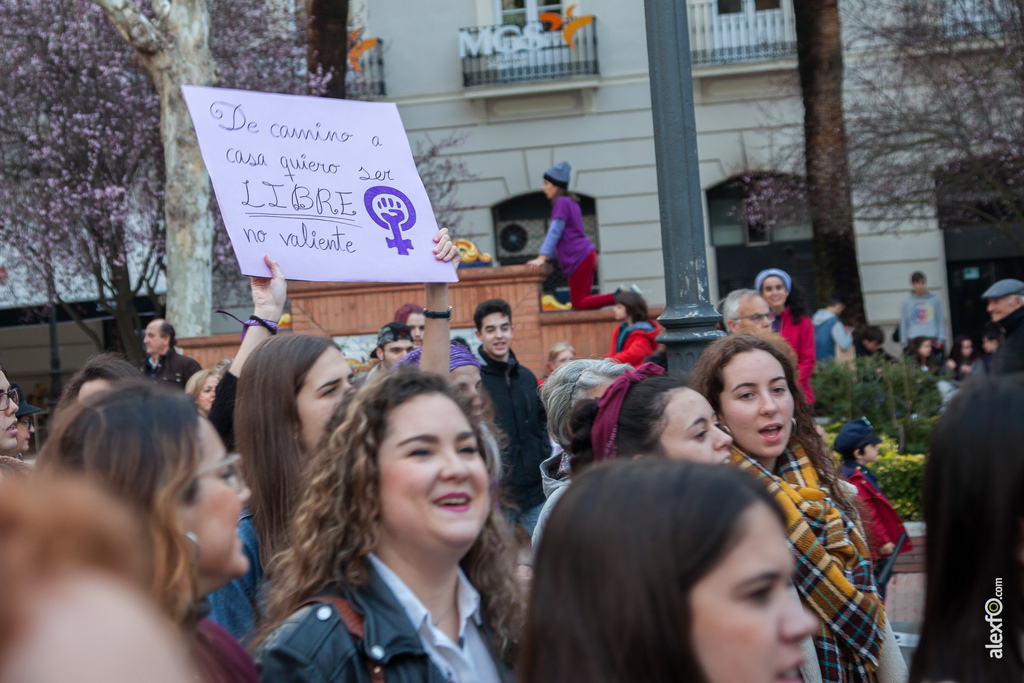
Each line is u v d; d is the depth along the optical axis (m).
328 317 8.95
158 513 1.53
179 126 12.56
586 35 18.33
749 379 2.99
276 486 2.66
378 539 1.97
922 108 15.15
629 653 1.27
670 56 4.57
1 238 16.19
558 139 18.61
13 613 0.60
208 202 13.00
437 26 18.81
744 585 1.26
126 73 16.09
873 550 4.87
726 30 17.91
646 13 4.63
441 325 3.54
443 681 1.90
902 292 17.48
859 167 15.00
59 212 15.68
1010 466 1.76
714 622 1.26
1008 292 6.60
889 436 8.47
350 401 2.13
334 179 3.49
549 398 3.83
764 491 1.36
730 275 18.67
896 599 6.08
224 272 17.94
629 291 7.41
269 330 3.27
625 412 2.92
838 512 2.93
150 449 1.57
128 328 18.17
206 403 4.64
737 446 3.03
